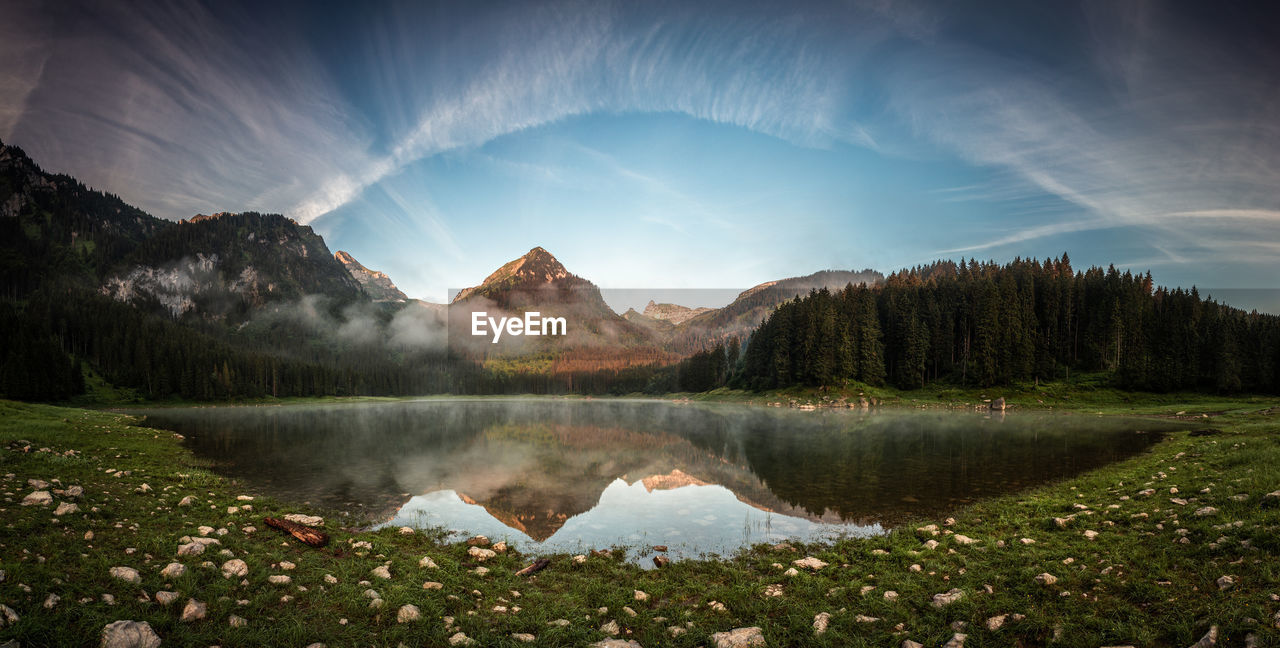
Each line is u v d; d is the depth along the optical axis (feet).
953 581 34.50
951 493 66.90
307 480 78.02
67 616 22.94
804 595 34.47
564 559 43.50
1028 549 39.27
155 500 50.03
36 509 38.73
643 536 51.19
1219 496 42.96
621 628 29.60
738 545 48.26
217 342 632.38
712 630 29.04
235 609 26.91
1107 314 303.48
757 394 364.17
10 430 83.15
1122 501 50.83
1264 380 241.55
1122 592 28.84
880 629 28.30
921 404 280.51
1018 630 26.00
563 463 98.12
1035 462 88.17
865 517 57.00
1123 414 206.39
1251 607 23.36
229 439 136.26
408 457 104.99
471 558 42.73
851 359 326.03
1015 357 292.40
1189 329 263.49
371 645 25.11
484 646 26.12
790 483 76.54
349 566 36.42
